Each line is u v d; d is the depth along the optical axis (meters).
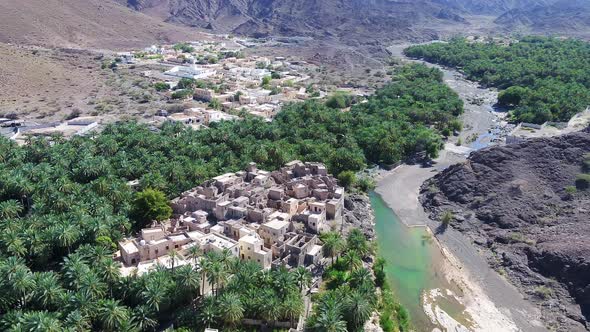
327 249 142.50
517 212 174.50
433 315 132.25
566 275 142.25
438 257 161.25
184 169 191.12
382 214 190.75
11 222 141.88
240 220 158.38
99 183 169.25
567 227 159.75
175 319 115.94
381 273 142.00
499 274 151.38
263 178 187.00
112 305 109.00
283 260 139.00
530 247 157.00
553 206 173.25
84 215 146.25
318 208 168.75
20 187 166.62
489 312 134.50
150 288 115.19
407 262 158.12
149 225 158.00
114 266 121.25
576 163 187.38
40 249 133.12
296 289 122.25
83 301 109.00
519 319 131.88
